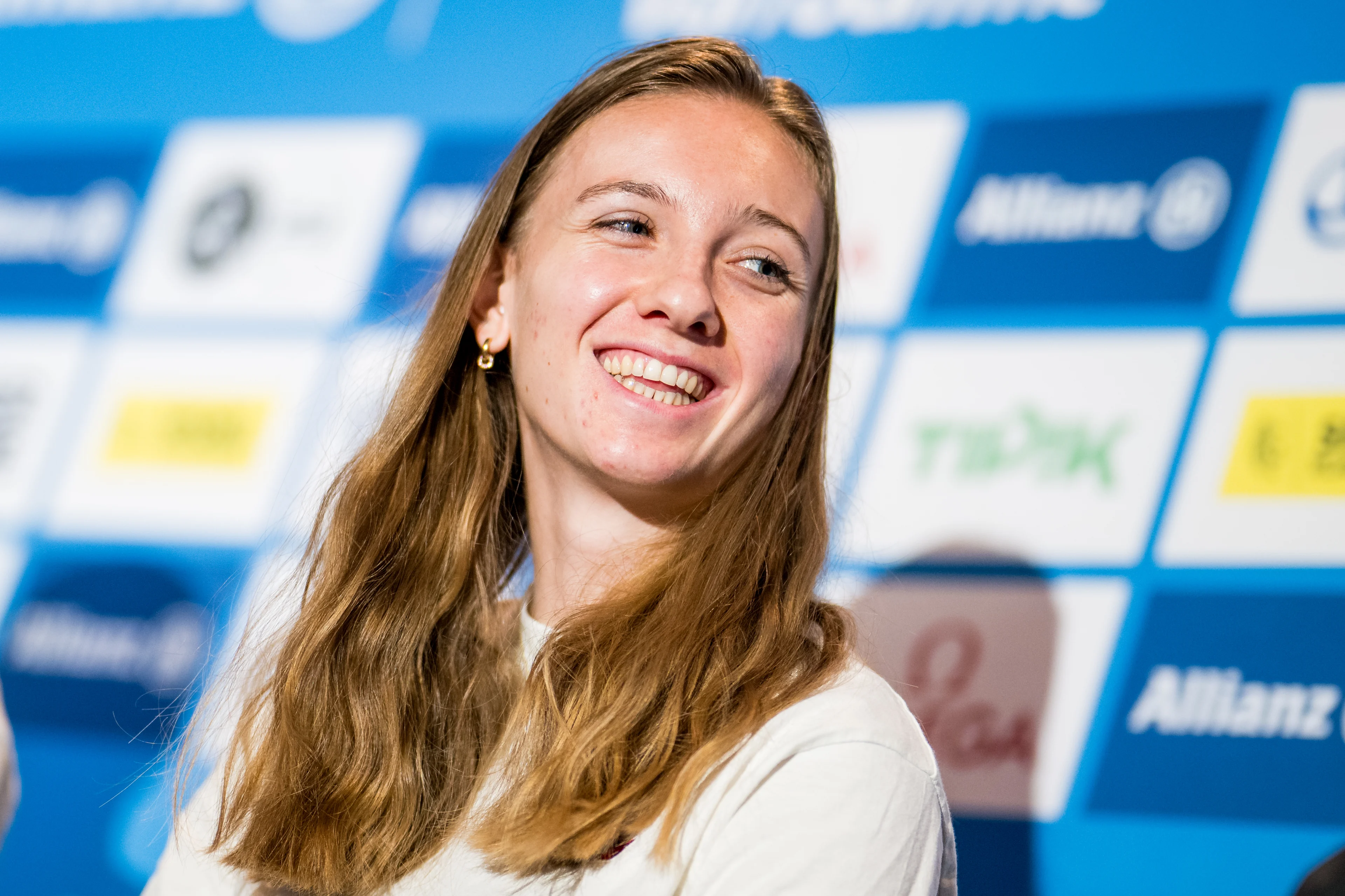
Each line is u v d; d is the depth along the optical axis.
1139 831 3.46
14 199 4.69
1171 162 3.71
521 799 1.99
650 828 1.90
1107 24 3.82
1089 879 3.47
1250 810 3.39
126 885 4.17
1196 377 3.60
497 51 4.35
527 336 2.31
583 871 1.93
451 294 2.52
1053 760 3.54
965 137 3.88
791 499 2.33
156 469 4.41
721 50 2.41
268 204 4.46
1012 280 3.78
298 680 2.30
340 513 2.46
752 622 2.16
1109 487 3.62
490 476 2.54
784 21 4.07
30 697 4.36
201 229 4.51
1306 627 3.43
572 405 2.21
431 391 2.50
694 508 2.31
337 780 2.19
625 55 2.41
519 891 1.95
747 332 2.21
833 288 2.48
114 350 4.51
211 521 4.33
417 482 2.49
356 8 4.50
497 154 4.29
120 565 4.38
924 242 3.86
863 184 3.93
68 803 4.25
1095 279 3.71
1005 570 3.65
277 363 4.36
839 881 1.76
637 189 2.22
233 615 4.24
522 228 2.45
